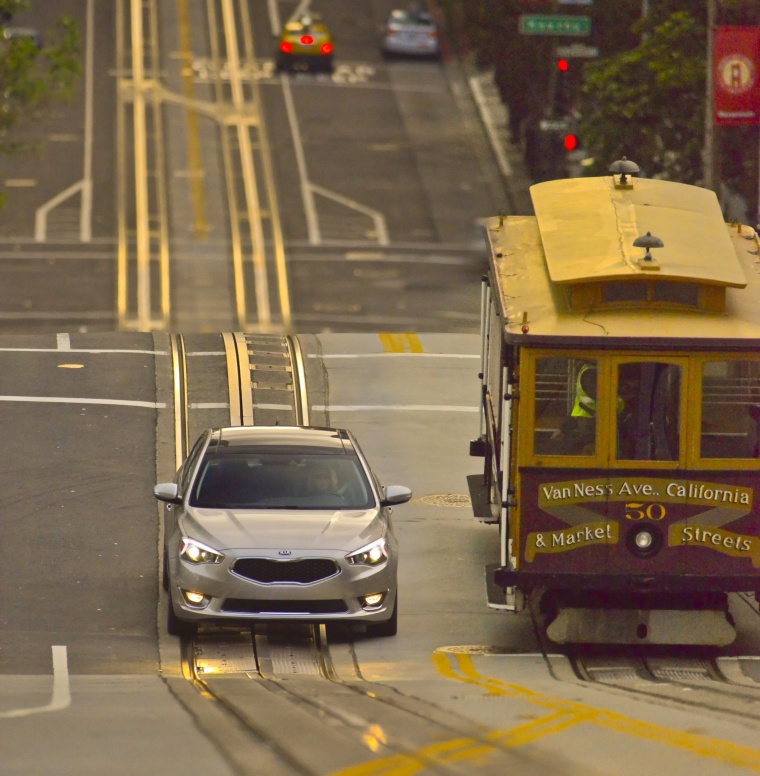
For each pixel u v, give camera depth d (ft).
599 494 142.92
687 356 141.08
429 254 506.89
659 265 144.87
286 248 506.89
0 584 173.06
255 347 293.84
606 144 399.65
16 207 529.86
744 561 143.33
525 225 172.35
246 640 156.66
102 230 515.09
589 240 154.40
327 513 156.25
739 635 161.58
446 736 100.01
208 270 482.69
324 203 550.77
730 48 319.06
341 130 625.00
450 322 431.43
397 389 271.69
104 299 449.48
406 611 168.55
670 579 142.92
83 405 252.21
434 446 240.73
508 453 143.95
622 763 90.02
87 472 218.79
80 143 591.78
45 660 146.61
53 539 189.98
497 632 161.58
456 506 211.61
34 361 278.87
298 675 144.05
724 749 95.66
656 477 142.51
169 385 266.57
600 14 457.27
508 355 149.79
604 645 157.17
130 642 155.02
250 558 148.25
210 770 86.17
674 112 387.14
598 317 144.05
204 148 595.88
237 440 168.55
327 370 281.95
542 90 518.78
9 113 418.10
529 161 542.57
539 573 143.54
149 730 100.99
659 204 165.17
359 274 482.28
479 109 654.94
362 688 131.03
